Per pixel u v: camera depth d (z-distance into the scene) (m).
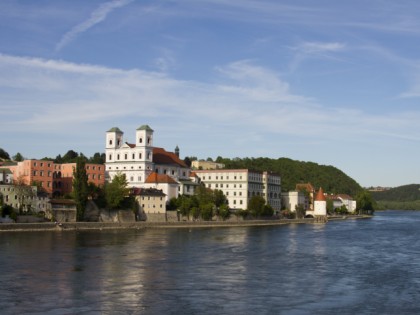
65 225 175.50
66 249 117.75
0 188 178.38
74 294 73.31
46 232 160.75
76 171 195.62
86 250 117.00
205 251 121.88
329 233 191.50
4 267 92.25
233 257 112.56
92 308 66.50
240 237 164.62
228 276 88.88
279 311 66.81
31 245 123.31
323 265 103.38
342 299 73.62
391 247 138.88
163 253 116.12
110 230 181.62
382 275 92.44
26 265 94.62
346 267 101.19
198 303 69.88
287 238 164.25
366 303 71.62
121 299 71.19
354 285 83.25
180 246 131.12
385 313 66.81
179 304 69.25
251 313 65.75
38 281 81.12
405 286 82.75
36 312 64.38
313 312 66.69
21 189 180.88
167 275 88.56
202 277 87.50
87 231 172.62
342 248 134.88
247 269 96.62
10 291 74.44
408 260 112.06
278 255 117.69
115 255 110.25
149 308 67.06
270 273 92.88
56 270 90.38
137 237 153.75
